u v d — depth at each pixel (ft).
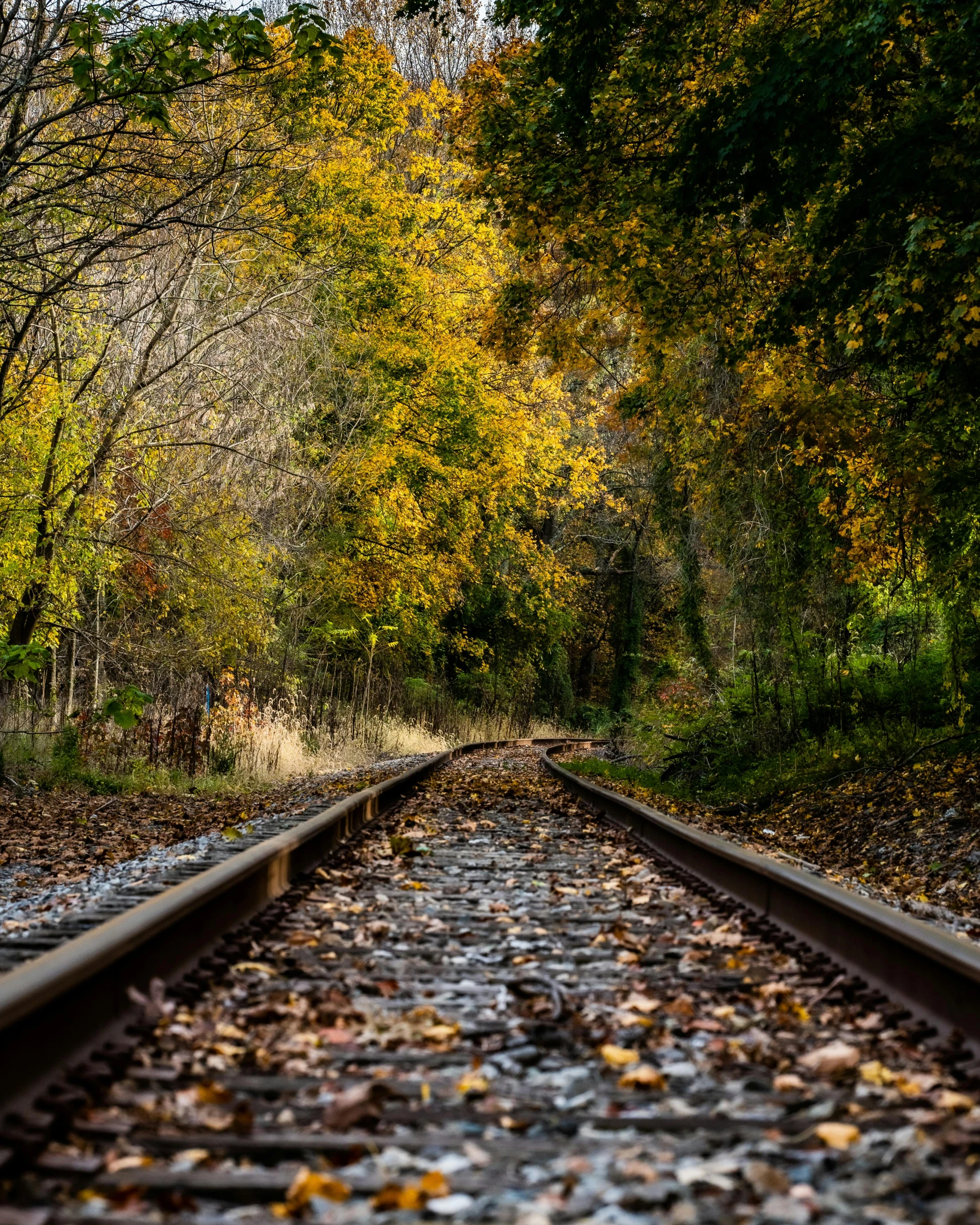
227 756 65.46
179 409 65.87
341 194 92.38
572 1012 14.96
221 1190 9.41
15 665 50.14
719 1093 12.05
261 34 40.65
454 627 156.87
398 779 48.93
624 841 34.94
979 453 46.42
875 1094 11.73
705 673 88.07
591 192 46.93
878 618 74.33
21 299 48.57
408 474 106.52
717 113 39.34
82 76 40.14
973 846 36.68
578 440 156.66
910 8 34.47
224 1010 14.93
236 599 65.62
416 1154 10.41
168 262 60.29
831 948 18.26
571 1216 9.06
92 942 13.32
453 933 20.44
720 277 49.01
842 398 46.52
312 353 82.28
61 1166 9.62
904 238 37.45
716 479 69.77
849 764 55.88
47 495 53.52
